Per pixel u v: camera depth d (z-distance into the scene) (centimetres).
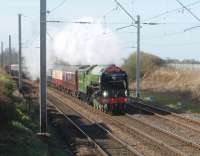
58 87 6638
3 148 1778
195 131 2766
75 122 3244
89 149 2259
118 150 2230
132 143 2403
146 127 2961
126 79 3797
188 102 4419
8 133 2008
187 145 2322
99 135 2681
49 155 1975
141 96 5228
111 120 3312
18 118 2511
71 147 2338
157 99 4809
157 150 2200
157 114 3522
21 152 1800
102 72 3788
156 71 7169
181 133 2703
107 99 3694
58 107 4259
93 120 3294
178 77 6438
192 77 6197
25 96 4822
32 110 3553
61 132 2825
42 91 2425
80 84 4675
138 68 4841
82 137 2622
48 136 2378
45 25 2391
